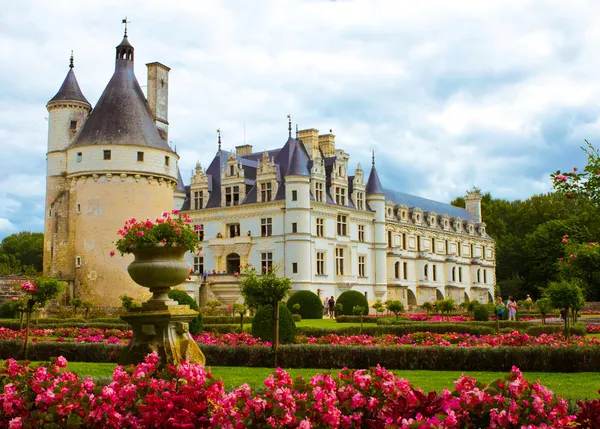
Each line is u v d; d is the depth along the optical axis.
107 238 52.75
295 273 69.50
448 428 8.80
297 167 71.00
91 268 52.91
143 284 16.97
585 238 22.80
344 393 9.98
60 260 56.03
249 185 76.81
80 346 23.47
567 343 22.78
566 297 27.80
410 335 28.16
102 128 53.94
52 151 58.19
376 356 20.80
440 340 25.83
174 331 16.58
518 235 126.62
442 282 100.94
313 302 62.78
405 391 9.81
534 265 110.62
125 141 53.38
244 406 9.60
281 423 9.18
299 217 70.06
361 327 33.62
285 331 27.61
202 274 69.00
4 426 10.16
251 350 21.92
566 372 19.58
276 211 71.69
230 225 76.06
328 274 73.50
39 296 29.62
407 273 92.06
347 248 77.38
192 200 78.31
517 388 9.61
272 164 73.38
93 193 53.34
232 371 20.03
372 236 82.88
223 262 74.44
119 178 53.16
